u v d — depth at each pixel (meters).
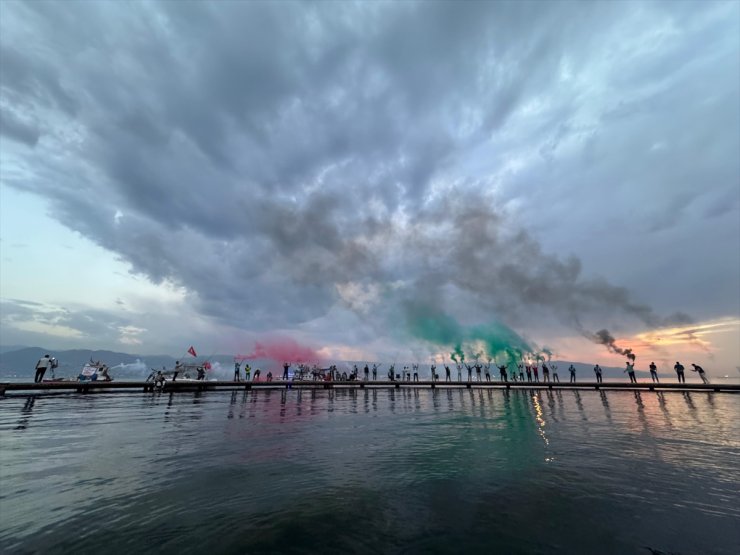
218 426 13.91
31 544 4.88
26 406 20.19
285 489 7.04
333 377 44.81
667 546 4.94
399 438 11.75
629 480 7.55
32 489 6.91
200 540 5.04
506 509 6.14
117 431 12.71
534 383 36.66
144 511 5.98
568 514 5.95
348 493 6.86
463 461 8.99
